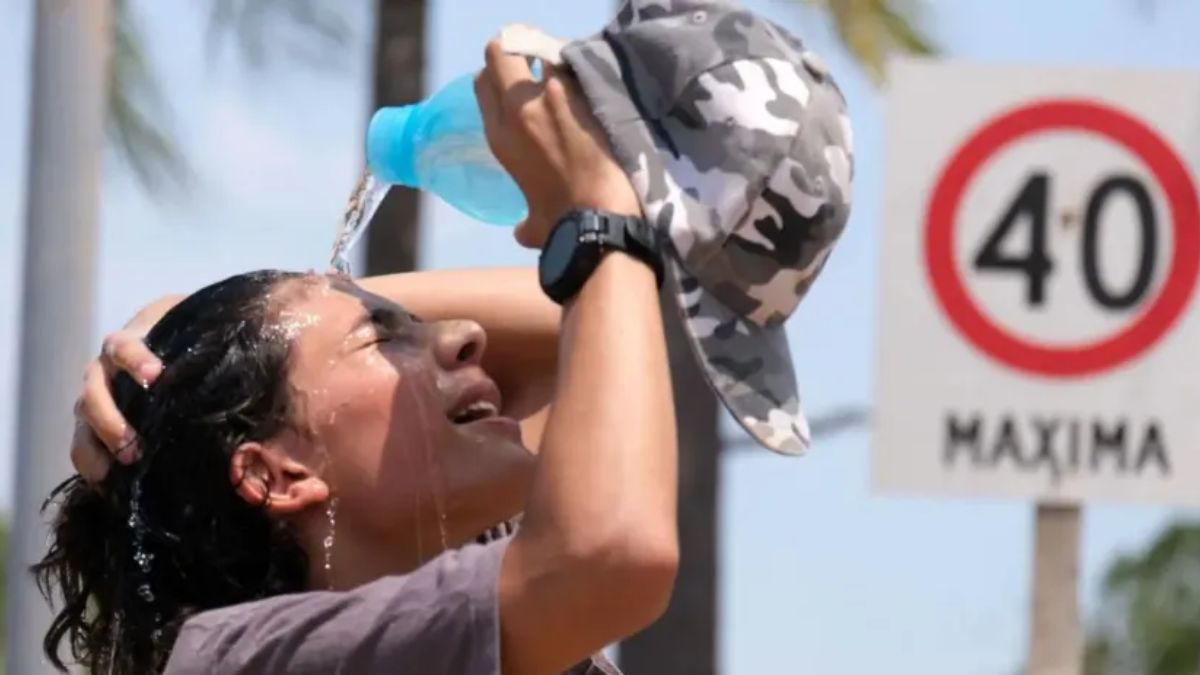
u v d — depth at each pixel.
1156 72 7.63
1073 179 7.66
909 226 7.67
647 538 3.50
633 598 3.52
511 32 3.84
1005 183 7.66
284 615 3.71
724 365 3.72
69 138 6.06
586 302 3.66
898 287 7.65
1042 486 7.61
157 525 4.04
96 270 6.07
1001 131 7.67
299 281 4.10
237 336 4.00
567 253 3.67
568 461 3.55
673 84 3.72
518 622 3.56
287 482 3.98
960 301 7.64
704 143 3.71
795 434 3.75
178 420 4.00
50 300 6.01
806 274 3.78
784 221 3.71
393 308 4.11
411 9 12.04
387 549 4.01
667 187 3.70
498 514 4.03
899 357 7.64
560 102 3.76
